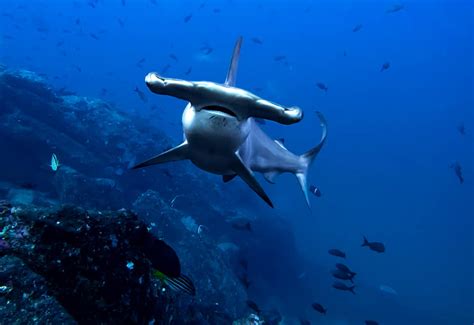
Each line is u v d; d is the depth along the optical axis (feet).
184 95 6.40
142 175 52.19
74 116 54.13
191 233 41.37
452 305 117.39
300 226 147.64
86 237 8.97
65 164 44.16
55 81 193.47
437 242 243.81
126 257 10.32
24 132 41.68
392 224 245.04
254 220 66.59
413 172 331.16
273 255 67.31
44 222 8.33
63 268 8.13
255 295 57.77
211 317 24.62
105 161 51.49
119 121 58.59
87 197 35.91
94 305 8.60
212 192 62.90
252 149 12.66
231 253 53.36
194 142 7.42
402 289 119.44
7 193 36.47
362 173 312.29
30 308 6.07
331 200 248.93
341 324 64.34
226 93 6.22
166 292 14.65
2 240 7.66
